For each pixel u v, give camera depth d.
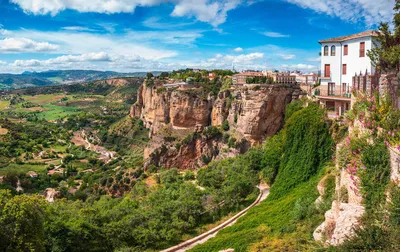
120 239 40.69
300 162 46.59
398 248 16.19
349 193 24.75
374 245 17.00
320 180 38.22
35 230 30.38
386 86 28.42
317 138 45.44
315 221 30.42
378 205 20.33
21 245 29.22
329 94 53.06
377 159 22.50
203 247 36.50
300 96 69.69
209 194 51.84
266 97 69.00
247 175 54.38
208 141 80.44
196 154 81.75
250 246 32.22
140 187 65.62
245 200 49.00
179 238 42.31
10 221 29.41
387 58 34.94
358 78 36.47
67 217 41.47
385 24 39.12
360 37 46.78
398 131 22.27
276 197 46.88
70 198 82.12
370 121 25.66
